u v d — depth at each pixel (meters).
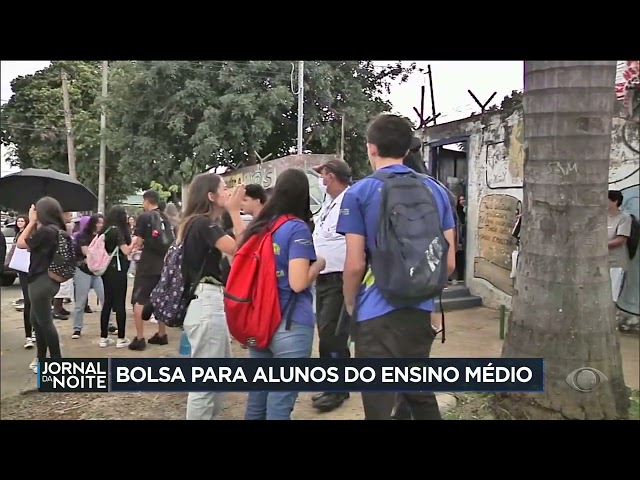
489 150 7.45
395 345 2.53
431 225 2.44
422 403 2.71
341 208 2.54
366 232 2.49
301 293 2.87
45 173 5.73
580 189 3.14
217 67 12.24
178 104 12.12
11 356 5.13
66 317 7.12
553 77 3.12
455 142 8.15
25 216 6.03
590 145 3.12
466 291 7.79
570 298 3.19
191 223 3.05
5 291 9.64
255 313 2.78
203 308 3.04
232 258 2.95
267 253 2.77
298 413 3.69
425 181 2.59
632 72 5.67
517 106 6.92
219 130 11.91
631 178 5.84
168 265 3.12
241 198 3.17
